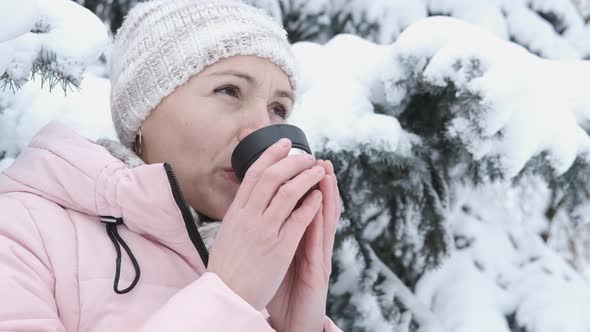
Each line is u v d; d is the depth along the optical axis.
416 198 2.22
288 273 0.99
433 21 1.96
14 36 0.89
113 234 0.86
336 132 1.84
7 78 1.15
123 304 0.81
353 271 2.29
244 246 0.79
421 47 1.91
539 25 2.82
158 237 0.87
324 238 0.96
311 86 1.96
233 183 0.99
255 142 0.88
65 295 0.79
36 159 0.90
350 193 2.13
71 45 1.22
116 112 1.08
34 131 1.72
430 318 2.23
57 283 0.79
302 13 2.85
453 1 2.75
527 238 2.56
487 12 2.76
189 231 0.86
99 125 1.79
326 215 0.93
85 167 0.86
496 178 2.17
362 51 2.11
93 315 0.79
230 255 0.79
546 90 1.94
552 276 2.43
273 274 0.80
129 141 1.08
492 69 1.83
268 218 0.79
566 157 1.89
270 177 0.79
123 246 0.84
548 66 2.05
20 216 0.82
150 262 0.86
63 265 0.80
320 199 0.83
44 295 0.77
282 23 2.82
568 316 2.28
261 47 1.02
